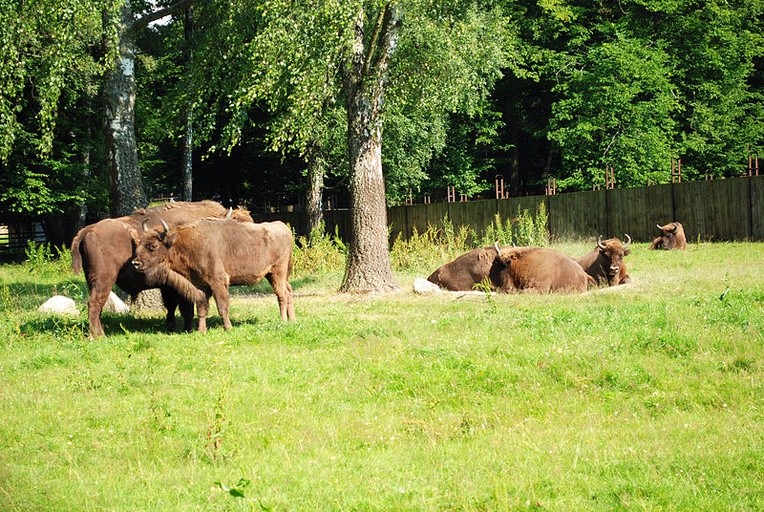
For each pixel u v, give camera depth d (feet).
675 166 139.95
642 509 19.97
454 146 152.05
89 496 22.56
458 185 152.35
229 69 71.82
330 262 94.68
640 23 148.36
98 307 48.57
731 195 103.09
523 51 141.59
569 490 21.38
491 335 41.37
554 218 118.01
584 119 136.87
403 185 133.18
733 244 96.32
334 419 29.30
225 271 49.32
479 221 122.62
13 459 26.35
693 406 29.14
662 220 109.19
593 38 150.92
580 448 24.66
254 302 67.26
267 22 63.52
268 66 62.18
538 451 24.62
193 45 76.33
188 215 52.80
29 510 21.76
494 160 158.92
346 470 23.62
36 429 29.40
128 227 49.52
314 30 60.90
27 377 37.70
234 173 154.71
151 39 136.15
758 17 160.56
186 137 114.62
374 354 38.52
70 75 94.63
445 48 72.18
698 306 46.75
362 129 67.77
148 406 30.76
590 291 60.34
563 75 144.87
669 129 142.41
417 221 130.62
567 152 138.72
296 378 35.12
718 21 146.30
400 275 81.41
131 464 25.36
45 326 51.19
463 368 34.94
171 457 25.95
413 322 48.32
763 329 38.68
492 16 97.19
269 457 25.23
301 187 153.89
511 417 28.99
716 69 148.77
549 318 44.16
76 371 38.17
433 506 20.49
